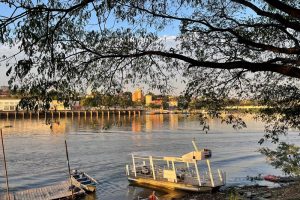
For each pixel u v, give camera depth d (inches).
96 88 339.0
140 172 1713.8
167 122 6569.9
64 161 2236.7
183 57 324.8
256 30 395.5
